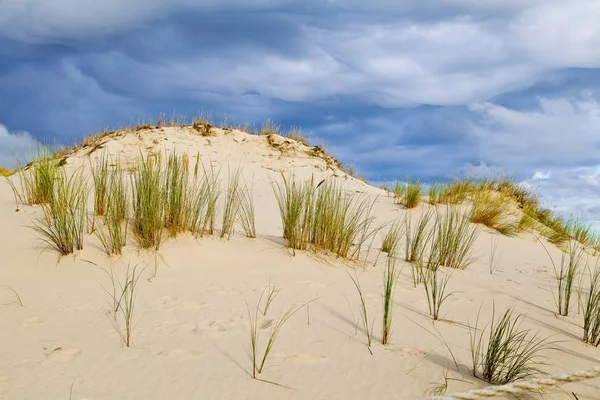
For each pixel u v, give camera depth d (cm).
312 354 304
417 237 595
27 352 286
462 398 224
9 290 399
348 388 262
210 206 568
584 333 386
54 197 559
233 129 1515
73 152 1337
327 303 401
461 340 347
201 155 1311
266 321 355
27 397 234
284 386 260
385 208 959
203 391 250
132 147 1278
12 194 777
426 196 1055
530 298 479
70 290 405
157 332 324
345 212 571
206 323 343
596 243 998
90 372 264
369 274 507
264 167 1319
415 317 388
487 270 614
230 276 457
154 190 520
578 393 272
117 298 388
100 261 472
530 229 950
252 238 575
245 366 282
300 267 500
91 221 562
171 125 1477
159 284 425
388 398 252
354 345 322
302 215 588
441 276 531
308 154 1452
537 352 337
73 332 319
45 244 504
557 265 714
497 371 293
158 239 506
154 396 242
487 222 915
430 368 293
